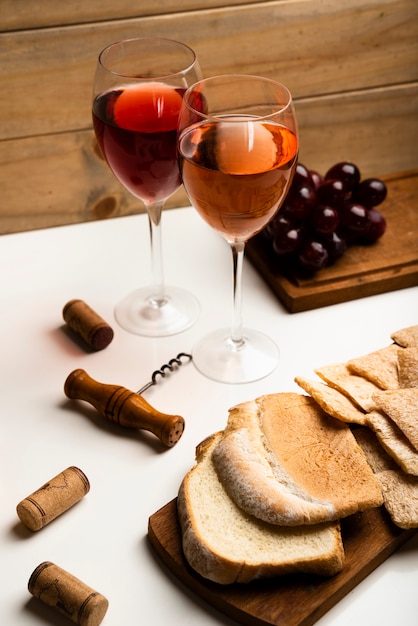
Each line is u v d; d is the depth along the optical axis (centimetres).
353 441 77
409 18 108
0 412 84
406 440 76
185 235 103
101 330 89
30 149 105
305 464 75
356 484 74
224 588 71
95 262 100
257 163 77
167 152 83
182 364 88
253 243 99
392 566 74
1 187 106
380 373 81
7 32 98
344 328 92
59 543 75
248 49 105
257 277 98
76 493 76
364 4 106
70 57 101
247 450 75
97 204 110
